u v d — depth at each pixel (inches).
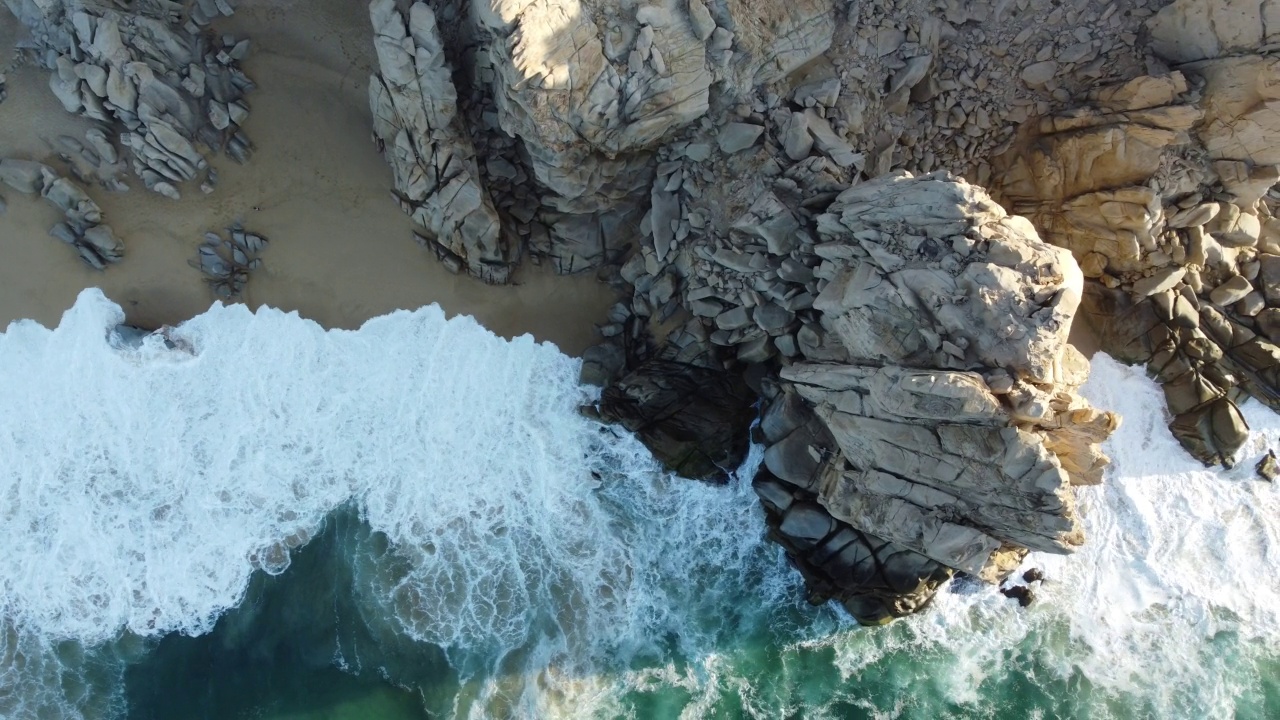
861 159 721.6
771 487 773.3
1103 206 721.0
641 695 774.5
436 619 766.5
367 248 759.7
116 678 732.7
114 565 738.2
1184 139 705.6
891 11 728.3
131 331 722.8
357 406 773.3
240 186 732.0
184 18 702.5
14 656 722.2
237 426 754.2
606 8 641.0
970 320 589.6
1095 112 714.8
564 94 637.3
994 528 641.6
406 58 645.3
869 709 781.3
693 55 659.4
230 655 747.4
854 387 655.1
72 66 660.1
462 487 783.1
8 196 690.2
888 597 762.8
